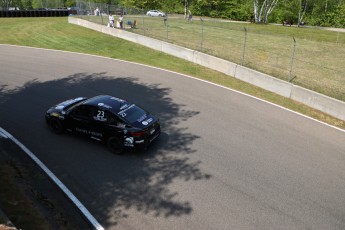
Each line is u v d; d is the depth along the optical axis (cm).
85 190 885
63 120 1138
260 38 3056
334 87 1633
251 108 1459
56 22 3700
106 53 2408
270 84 1677
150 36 2714
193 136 1189
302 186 920
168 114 1373
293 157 1069
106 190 888
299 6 5597
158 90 1653
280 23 5731
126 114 1052
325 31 4231
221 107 1462
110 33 2977
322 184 931
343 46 2781
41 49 2512
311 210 827
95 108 1077
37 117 1315
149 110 1411
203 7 6278
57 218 767
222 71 1973
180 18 4928
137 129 1012
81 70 1969
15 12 4241
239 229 760
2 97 1528
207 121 1315
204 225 770
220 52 2264
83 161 1018
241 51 2341
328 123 1336
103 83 1741
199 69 2033
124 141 1027
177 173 966
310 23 5650
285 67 1973
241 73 1839
